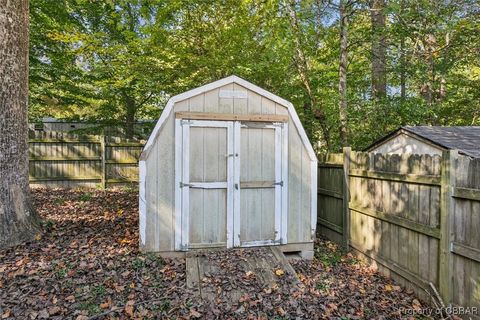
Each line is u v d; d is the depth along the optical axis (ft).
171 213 15.70
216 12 27.58
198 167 15.96
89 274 13.04
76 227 18.54
